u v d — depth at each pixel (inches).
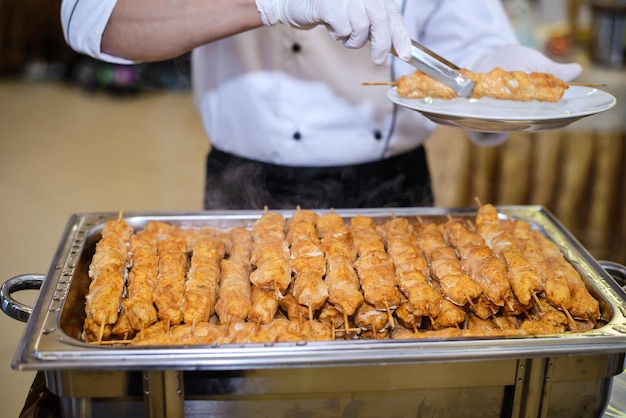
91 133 254.2
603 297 65.2
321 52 92.1
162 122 265.4
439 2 96.7
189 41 78.5
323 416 57.3
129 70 288.4
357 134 96.7
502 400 58.2
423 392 57.0
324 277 70.2
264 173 99.7
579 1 172.2
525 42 149.3
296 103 94.5
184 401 55.6
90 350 53.2
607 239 143.2
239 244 74.9
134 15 77.8
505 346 54.8
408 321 65.2
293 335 58.7
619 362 58.2
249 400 55.9
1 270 160.2
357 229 76.7
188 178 218.2
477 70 89.4
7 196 202.2
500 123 63.8
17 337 128.3
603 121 135.7
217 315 68.0
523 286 66.1
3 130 254.4
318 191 99.3
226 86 96.9
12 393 112.6
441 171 142.2
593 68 144.2
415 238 77.2
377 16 69.1
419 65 69.8
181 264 70.7
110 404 55.1
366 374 55.0
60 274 66.0
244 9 76.0
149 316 62.5
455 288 65.8
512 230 77.1
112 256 69.3
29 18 299.1
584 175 139.6
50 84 304.2
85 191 207.2
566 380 57.9
